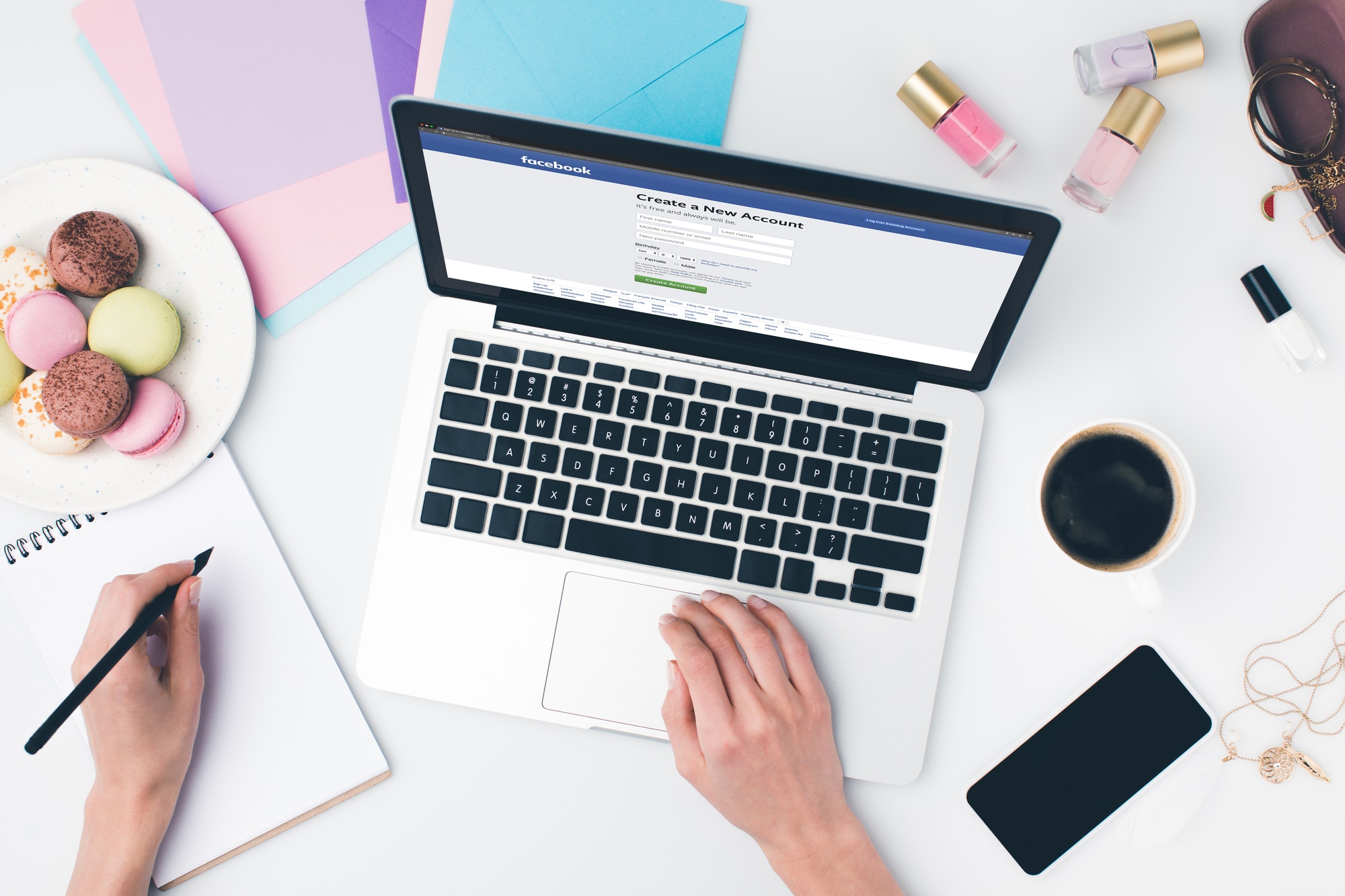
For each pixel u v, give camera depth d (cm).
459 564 64
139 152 67
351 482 67
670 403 63
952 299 57
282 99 67
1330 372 67
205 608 66
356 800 66
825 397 64
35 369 62
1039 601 67
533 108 67
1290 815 66
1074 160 67
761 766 62
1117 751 66
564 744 67
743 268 57
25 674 66
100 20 67
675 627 62
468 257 60
